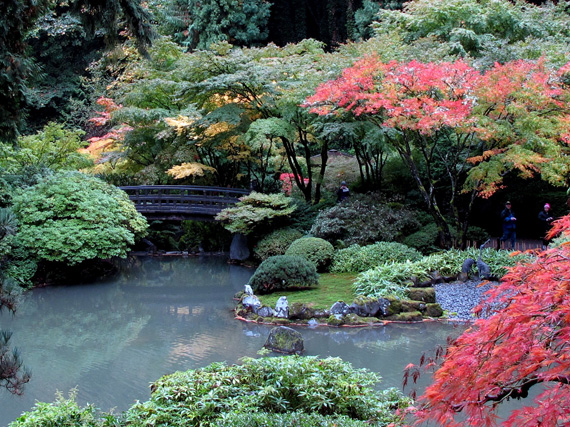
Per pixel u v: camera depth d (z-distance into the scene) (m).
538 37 17.06
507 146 12.02
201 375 6.07
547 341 2.52
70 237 14.09
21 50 4.34
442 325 10.20
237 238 18.52
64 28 24.56
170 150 20.17
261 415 4.87
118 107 21.03
